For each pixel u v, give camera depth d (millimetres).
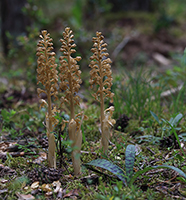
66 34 811
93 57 833
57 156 913
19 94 1407
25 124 1083
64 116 941
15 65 1931
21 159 923
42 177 841
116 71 1916
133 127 1094
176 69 1629
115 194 784
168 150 955
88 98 1333
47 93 833
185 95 1327
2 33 2143
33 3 1818
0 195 816
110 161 858
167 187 822
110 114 856
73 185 831
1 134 1061
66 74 810
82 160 910
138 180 828
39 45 816
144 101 1164
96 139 1031
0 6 2117
